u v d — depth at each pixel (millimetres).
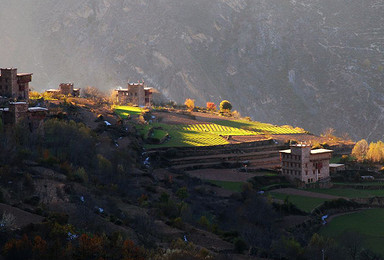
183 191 183750
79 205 138625
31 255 105000
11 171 153500
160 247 128375
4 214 117438
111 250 114750
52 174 162500
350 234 173625
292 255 143875
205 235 148750
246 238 153000
